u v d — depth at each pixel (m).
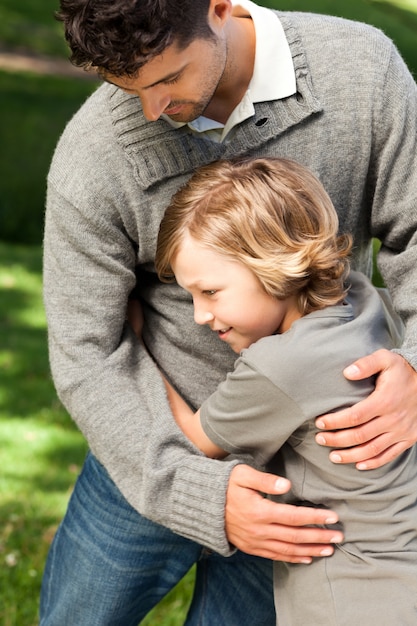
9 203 9.71
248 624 2.49
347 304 2.07
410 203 2.15
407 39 14.27
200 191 2.00
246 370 1.94
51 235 2.21
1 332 6.30
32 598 3.33
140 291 2.38
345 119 2.11
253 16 2.09
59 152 2.19
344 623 1.93
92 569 2.33
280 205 1.95
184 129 2.09
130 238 2.22
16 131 11.77
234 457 2.24
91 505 2.35
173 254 2.03
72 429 4.96
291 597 2.04
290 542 1.96
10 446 4.69
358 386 1.93
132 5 1.71
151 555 2.33
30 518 3.91
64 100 13.34
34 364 5.79
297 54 2.09
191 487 2.01
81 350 2.19
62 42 16.52
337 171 2.15
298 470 2.03
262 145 2.12
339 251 2.02
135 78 1.82
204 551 2.38
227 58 2.00
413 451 2.02
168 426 2.10
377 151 2.15
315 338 1.93
